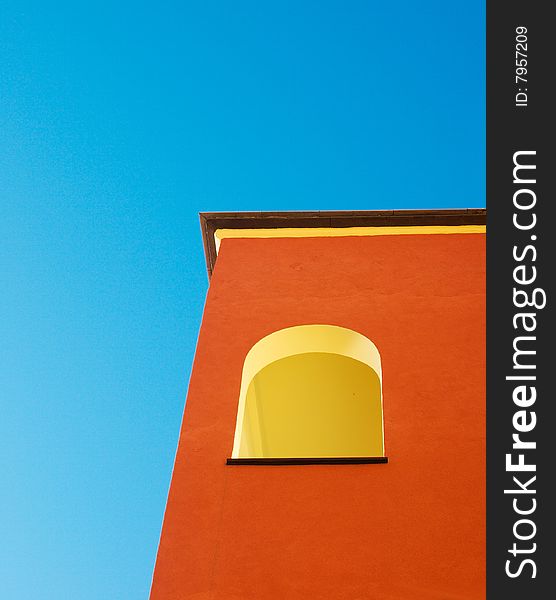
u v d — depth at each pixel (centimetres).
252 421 1273
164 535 817
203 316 1109
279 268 1203
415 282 1164
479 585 762
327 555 795
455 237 1258
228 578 779
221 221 1289
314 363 1196
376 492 852
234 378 1009
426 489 853
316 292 1150
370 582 770
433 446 905
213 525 827
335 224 1277
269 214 1289
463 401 963
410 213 1273
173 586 774
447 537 805
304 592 764
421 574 774
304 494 853
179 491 860
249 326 1091
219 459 898
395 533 812
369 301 1130
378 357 1064
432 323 1084
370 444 1299
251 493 856
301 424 1277
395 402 965
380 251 1235
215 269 1204
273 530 820
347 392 1233
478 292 1138
